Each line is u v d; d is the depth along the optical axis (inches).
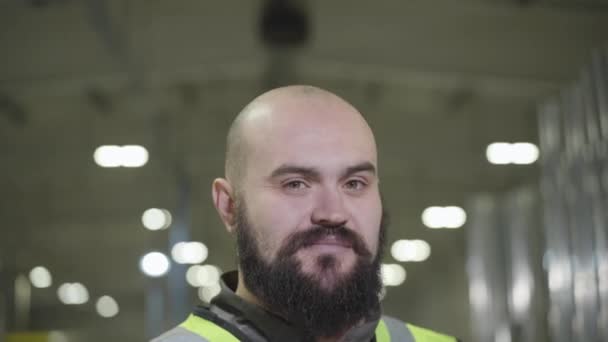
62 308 1139.9
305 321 56.6
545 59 335.3
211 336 59.4
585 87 270.4
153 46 338.0
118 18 305.0
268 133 58.7
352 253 57.6
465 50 337.1
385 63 351.6
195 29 331.0
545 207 305.0
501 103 421.4
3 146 503.5
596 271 260.5
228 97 420.5
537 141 483.8
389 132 483.8
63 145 503.2
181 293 636.1
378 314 59.7
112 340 1149.1
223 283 62.2
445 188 611.8
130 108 432.1
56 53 340.5
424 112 437.7
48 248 835.4
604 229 253.3
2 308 597.3
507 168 553.9
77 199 654.5
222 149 510.9
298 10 315.9
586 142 270.2
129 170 573.9
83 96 407.2
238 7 317.1
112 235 784.9
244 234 59.6
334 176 57.6
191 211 701.9
